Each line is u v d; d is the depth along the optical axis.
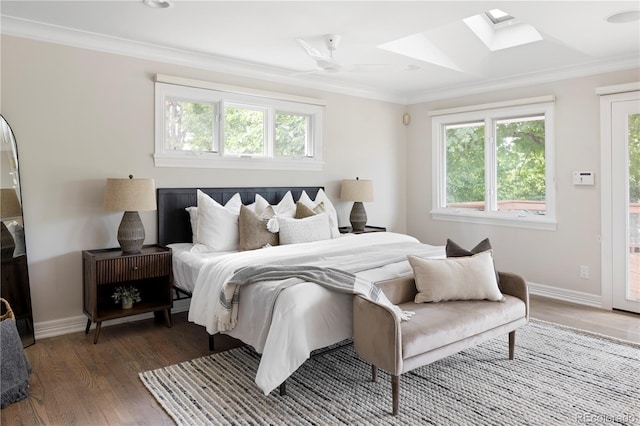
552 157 4.41
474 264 2.82
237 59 4.07
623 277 3.98
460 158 5.33
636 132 3.85
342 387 2.49
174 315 3.90
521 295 2.91
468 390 2.45
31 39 3.18
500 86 4.82
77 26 3.23
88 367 2.76
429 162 5.59
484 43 4.17
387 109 5.61
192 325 3.62
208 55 3.93
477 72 4.59
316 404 2.29
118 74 3.57
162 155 3.79
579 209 4.25
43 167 3.25
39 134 3.23
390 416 2.17
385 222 5.67
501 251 4.90
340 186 5.16
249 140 4.39
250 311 2.58
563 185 4.36
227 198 4.18
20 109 3.15
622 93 3.90
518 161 4.75
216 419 2.14
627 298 3.96
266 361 2.23
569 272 4.34
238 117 4.31
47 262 3.29
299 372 2.68
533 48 4.03
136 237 3.38
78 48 3.38
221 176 4.18
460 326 2.41
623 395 2.39
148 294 3.77
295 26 3.21
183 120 4.00
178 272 3.52
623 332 3.42
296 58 4.05
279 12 2.95
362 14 2.98
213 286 2.89
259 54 3.91
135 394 2.41
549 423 2.11
